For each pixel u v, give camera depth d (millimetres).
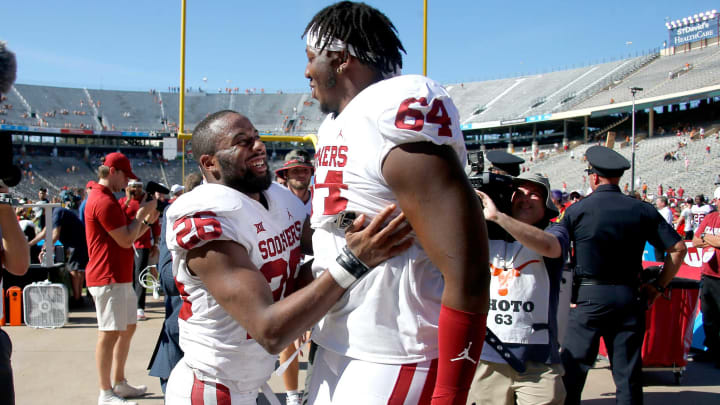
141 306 6887
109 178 3908
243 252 1523
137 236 3988
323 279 1271
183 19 11633
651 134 35312
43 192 10445
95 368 4906
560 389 2637
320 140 1429
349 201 1289
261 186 1756
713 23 40062
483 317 1125
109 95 52719
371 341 1308
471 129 45750
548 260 2785
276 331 1298
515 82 50812
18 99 47250
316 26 1396
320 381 1419
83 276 7723
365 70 1371
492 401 2770
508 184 2867
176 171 45312
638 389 3354
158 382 4539
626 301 3348
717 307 5000
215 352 1755
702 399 4258
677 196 24625
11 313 6492
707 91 30953
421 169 1106
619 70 43000
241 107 54719
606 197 3479
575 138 42906
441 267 1121
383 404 1286
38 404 4070
